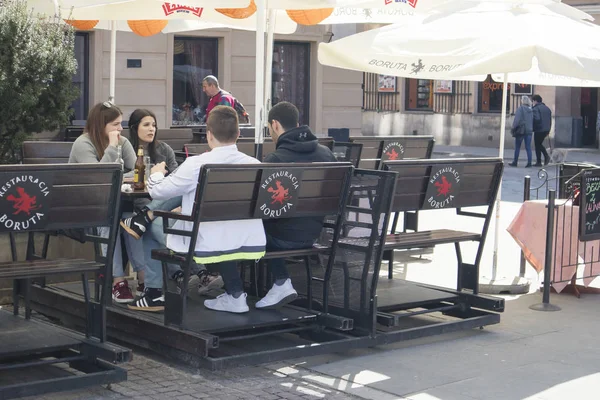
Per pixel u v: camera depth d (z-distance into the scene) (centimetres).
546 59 994
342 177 917
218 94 1834
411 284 1115
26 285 908
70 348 811
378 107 4941
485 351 943
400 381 838
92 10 1258
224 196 830
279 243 918
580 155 3828
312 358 914
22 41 1216
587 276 1220
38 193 738
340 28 2558
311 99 2517
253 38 2398
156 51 2248
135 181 970
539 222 1204
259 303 945
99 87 2166
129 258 981
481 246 1062
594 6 4019
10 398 723
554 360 912
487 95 4416
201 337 827
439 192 996
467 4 1089
